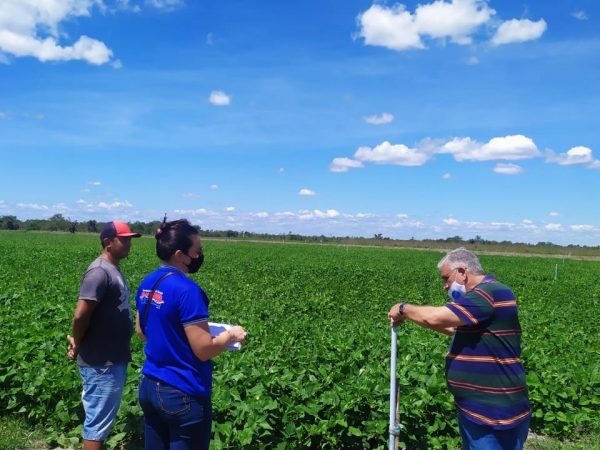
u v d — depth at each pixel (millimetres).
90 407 5184
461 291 4465
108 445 6137
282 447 5938
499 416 4176
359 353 8406
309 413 6227
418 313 4422
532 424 7383
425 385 6977
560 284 29672
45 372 7094
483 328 4234
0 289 15461
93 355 5109
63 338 8812
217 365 7664
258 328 11242
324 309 17047
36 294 14773
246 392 6742
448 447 6457
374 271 32188
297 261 40562
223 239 110875
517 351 4301
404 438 6461
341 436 6367
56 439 6312
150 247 52938
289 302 17656
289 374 7090
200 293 4074
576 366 8727
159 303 4039
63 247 44938
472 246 106562
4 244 46375
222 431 5852
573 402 7684
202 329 3963
